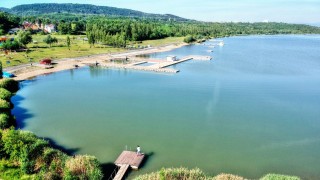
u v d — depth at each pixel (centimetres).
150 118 6781
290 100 8319
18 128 6062
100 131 5991
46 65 12669
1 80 8919
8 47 15238
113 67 13150
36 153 4394
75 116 6856
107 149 5203
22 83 10062
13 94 8688
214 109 7475
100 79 10850
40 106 7575
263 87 9731
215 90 9319
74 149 5175
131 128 6166
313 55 17888
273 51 19775
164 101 8125
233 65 13950
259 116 7000
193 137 5766
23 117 6744
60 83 10138
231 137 5800
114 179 4128
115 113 7106
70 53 16012
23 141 4562
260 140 5691
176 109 7444
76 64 13438
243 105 7825
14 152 4341
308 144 5556
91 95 8694
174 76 11388
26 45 17700
